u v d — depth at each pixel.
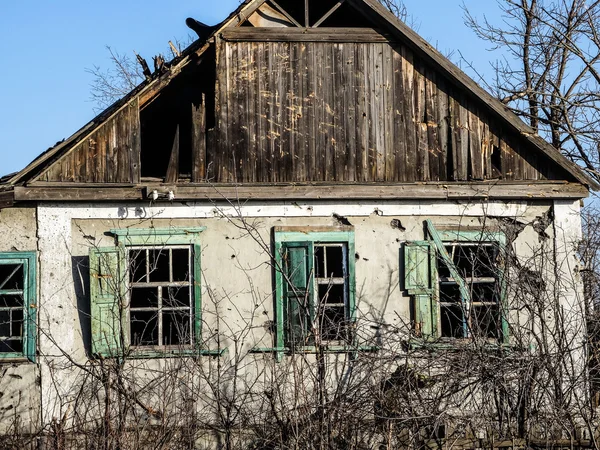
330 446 8.38
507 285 9.75
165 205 11.11
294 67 11.46
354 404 8.65
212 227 11.12
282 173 11.30
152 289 13.41
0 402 10.49
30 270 10.80
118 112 11.12
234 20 11.34
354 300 11.05
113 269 10.70
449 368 9.01
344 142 11.43
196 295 10.84
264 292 11.05
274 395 9.32
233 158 11.24
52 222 10.91
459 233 11.34
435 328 11.05
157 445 8.55
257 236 11.16
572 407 8.76
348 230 11.24
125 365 10.54
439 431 8.46
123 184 11.01
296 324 10.90
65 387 10.52
